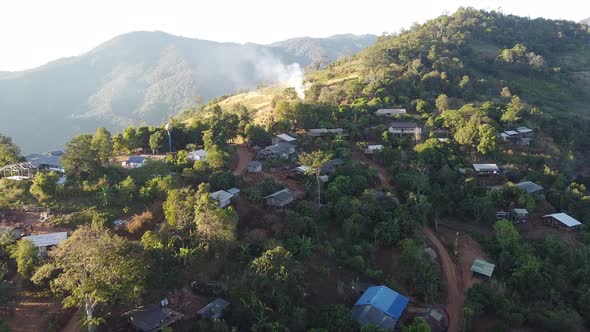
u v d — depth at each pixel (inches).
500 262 2728.8
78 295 1637.6
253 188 2992.1
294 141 4222.4
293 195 2982.3
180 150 3885.3
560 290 2522.1
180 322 1803.6
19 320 1796.3
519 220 3282.5
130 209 2637.8
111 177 2962.6
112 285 1643.7
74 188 2763.3
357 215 2807.6
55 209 2591.0
